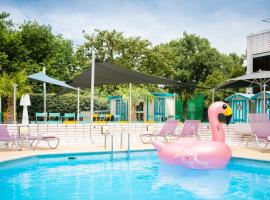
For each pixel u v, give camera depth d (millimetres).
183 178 7926
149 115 22656
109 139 14117
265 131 11047
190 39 45250
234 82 14148
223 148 8797
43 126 12688
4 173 8305
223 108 9273
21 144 11992
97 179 7723
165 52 34562
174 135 13336
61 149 11219
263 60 19609
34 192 6500
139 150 11453
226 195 6418
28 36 31781
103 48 32906
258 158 9109
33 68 29812
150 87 30328
